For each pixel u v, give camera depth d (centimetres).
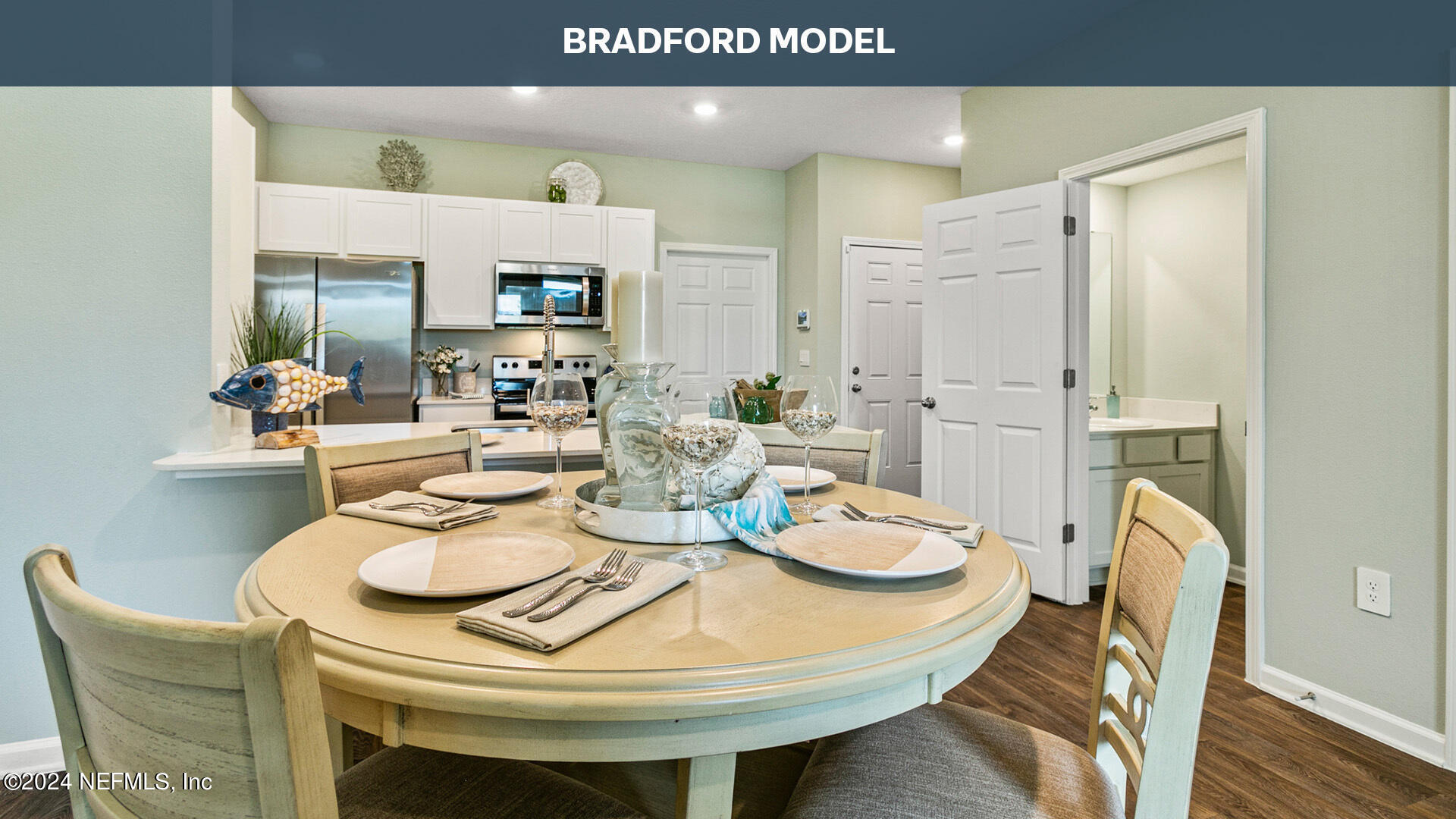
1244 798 177
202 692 55
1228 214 378
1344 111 213
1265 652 238
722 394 117
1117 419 411
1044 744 106
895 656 77
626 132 459
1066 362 317
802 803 94
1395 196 201
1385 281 203
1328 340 218
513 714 67
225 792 56
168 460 185
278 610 86
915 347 530
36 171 181
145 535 191
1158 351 417
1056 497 315
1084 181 319
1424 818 169
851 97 399
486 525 132
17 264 180
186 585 194
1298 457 226
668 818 124
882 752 102
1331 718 216
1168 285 411
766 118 433
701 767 74
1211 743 203
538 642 74
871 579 99
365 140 454
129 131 188
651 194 517
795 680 71
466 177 474
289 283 400
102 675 61
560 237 464
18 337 181
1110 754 110
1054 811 90
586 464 243
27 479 183
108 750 65
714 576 100
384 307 414
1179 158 375
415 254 436
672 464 126
